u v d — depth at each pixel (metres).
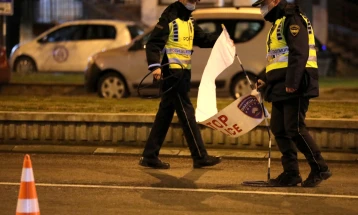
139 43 36.09
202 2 50.72
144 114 26.16
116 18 56.44
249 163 24.09
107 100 32.84
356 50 55.31
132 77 35.84
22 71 48.47
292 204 18.27
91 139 26.45
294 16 18.83
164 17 21.45
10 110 28.36
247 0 50.25
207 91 21.14
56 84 39.56
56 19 58.22
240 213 17.33
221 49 21.19
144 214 17.17
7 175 21.75
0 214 17.08
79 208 17.75
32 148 26.19
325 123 25.00
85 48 47.75
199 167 22.84
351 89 37.69
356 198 19.00
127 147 26.08
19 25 58.00
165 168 22.75
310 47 19.12
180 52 21.66
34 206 14.20
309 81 19.00
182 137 26.03
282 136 19.86
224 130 20.45
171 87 21.61
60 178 21.36
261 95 20.08
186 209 17.70
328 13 57.16
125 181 20.97
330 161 24.56
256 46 34.25
